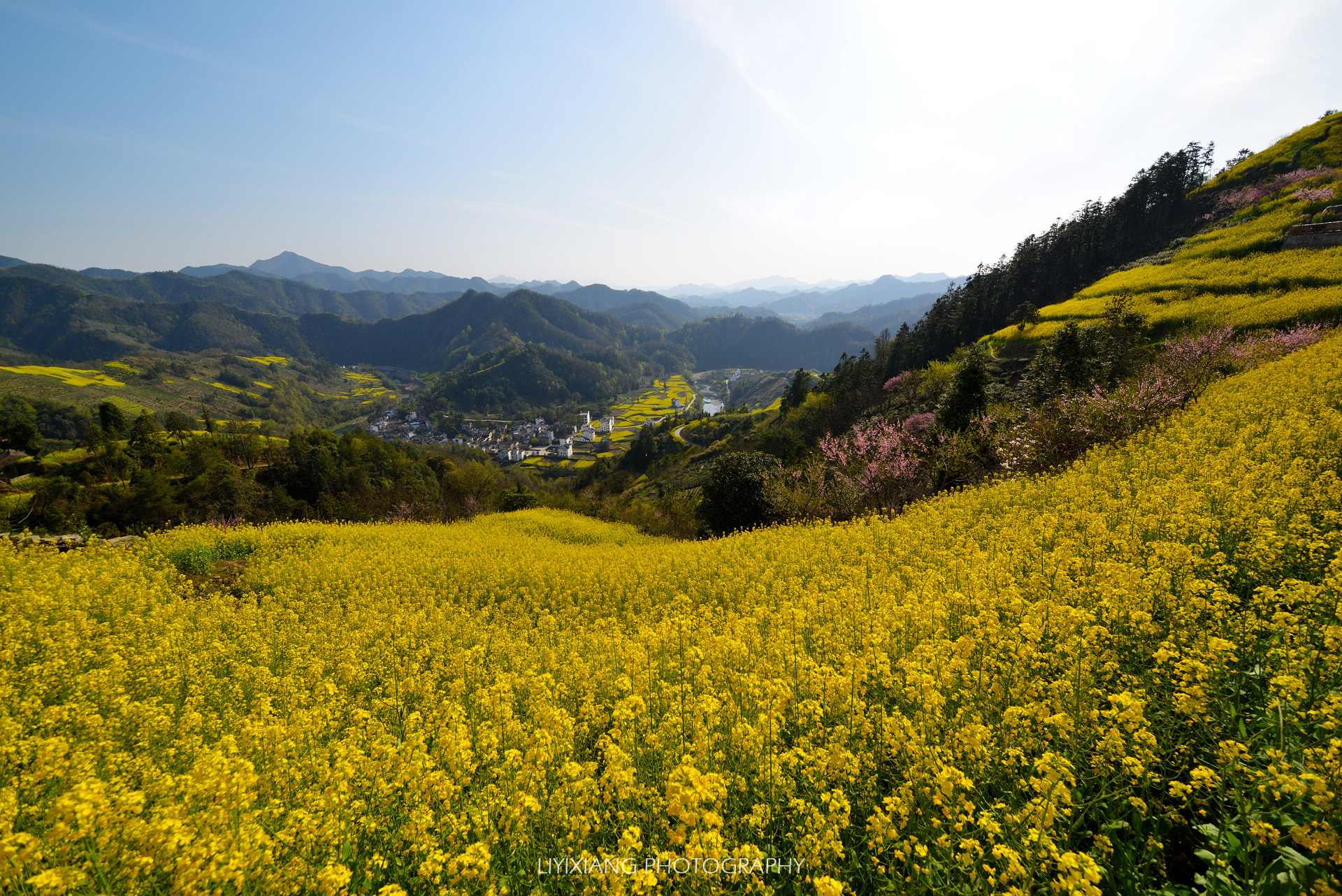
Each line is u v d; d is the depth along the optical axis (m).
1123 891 2.88
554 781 3.96
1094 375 26.72
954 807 3.09
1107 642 4.80
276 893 3.05
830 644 5.76
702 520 29.16
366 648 7.94
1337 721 3.06
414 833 3.36
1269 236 51.72
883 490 21.31
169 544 14.63
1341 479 7.70
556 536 27.27
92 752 4.46
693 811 3.03
